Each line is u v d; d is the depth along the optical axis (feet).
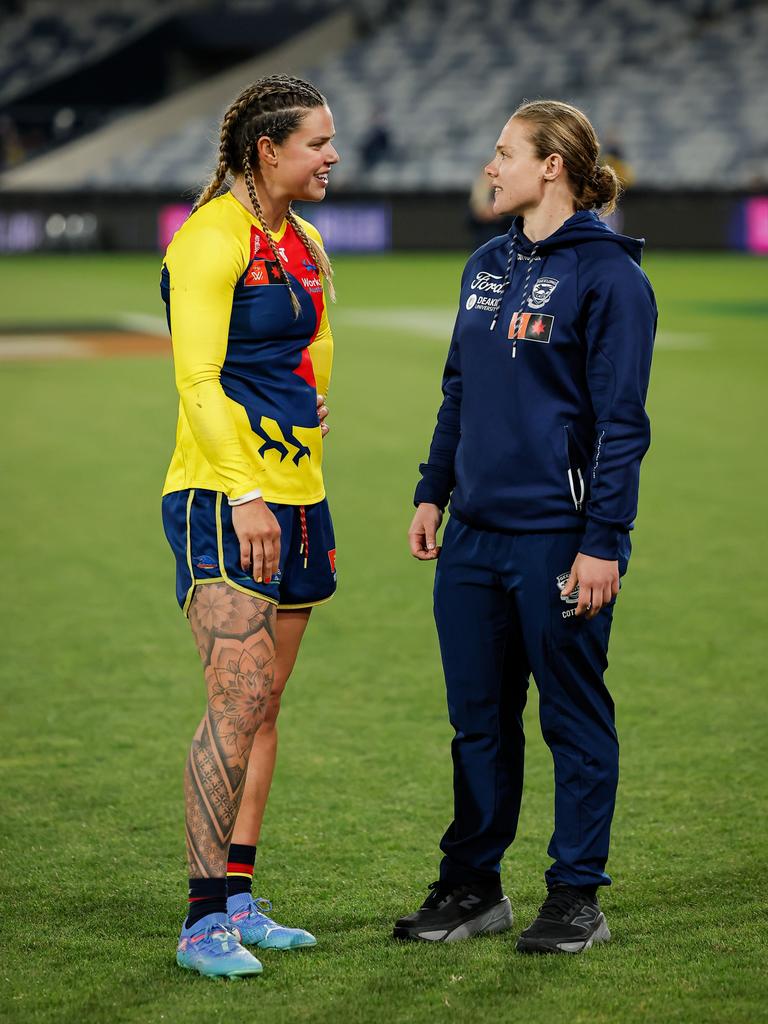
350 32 526.57
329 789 50.78
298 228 38.73
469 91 490.49
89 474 114.62
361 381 171.42
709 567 84.38
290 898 41.34
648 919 39.11
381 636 71.10
